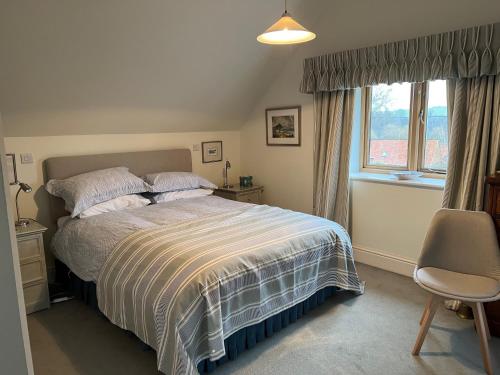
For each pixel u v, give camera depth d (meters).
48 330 2.60
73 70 2.91
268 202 4.66
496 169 2.62
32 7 2.36
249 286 2.20
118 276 2.33
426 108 3.33
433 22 2.96
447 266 2.36
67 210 3.31
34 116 3.12
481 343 2.07
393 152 3.64
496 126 2.59
